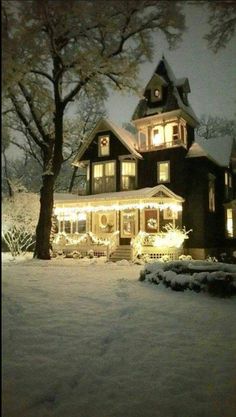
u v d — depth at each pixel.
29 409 3.65
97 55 9.87
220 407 3.82
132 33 7.32
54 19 4.98
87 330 5.84
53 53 7.47
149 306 7.66
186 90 26.72
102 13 5.33
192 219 23.92
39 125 18.97
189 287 9.35
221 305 8.10
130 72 12.68
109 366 4.65
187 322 6.67
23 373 4.27
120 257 19.84
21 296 7.71
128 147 24.33
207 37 5.46
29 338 5.31
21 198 22.20
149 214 23.86
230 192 28.73
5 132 8.34
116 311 7.04
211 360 4.94
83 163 26.64
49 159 18.94
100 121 25.84
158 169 24.73
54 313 6.63
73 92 16.45
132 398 3.95
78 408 3.73
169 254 20.22
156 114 24.92
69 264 16.02
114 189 24.94
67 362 4.65
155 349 5.29
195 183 24.25
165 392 4.09
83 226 31.30
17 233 23.02
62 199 23.89
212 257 24.14
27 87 15.68
